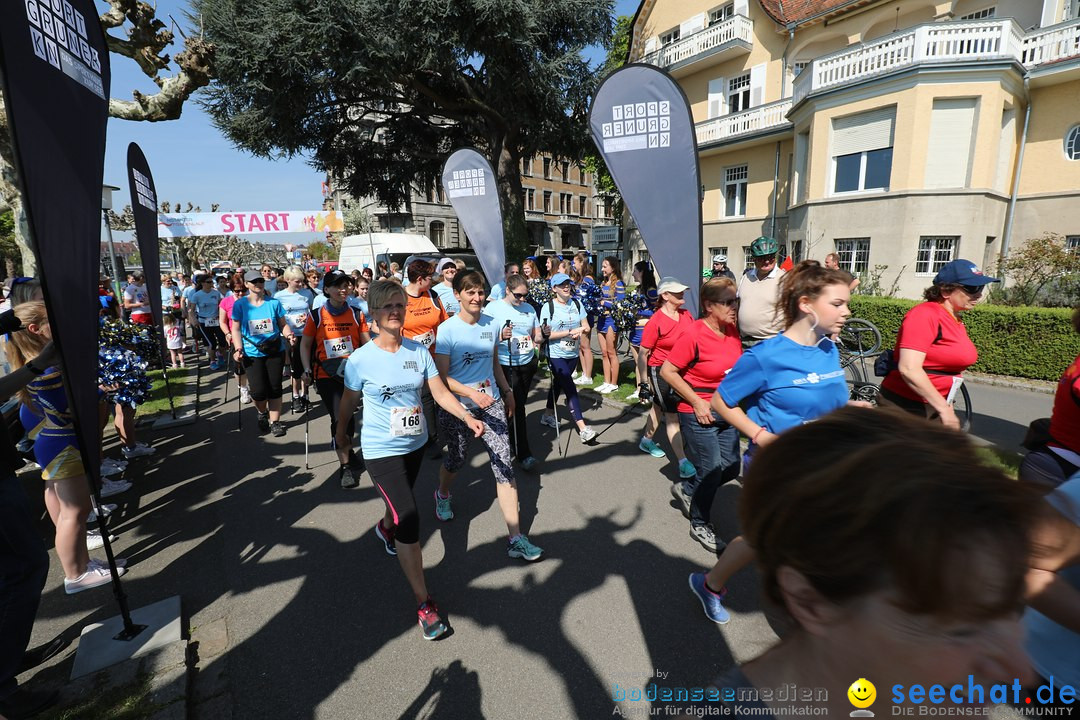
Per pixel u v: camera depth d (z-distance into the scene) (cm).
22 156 204
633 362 922
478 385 353
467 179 791
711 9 2036
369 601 301
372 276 1348
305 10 1349
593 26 1622
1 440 224
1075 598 128
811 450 62
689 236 456
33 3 212
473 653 258
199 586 319
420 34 1396
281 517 408
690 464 432
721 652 253
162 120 689
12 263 2616
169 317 1045
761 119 1836
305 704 230
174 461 533
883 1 1564
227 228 1357
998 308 797
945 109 1258
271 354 604
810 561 57
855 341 781
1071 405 210
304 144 1806
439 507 393
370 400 277
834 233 1447
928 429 61
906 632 55
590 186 5719
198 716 225
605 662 249
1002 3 1421
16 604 219
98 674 242
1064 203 1298
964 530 48
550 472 479
